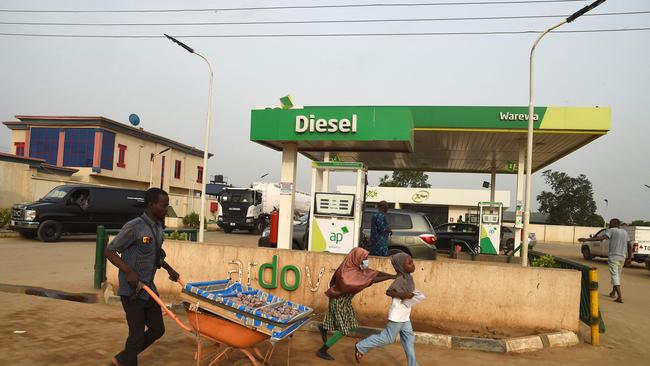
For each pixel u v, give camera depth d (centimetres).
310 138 1016
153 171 3566
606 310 948
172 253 812
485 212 1755
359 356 526
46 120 3050
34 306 740
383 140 988
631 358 620
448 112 1532
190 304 446
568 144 1677
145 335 450
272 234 1227
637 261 2002
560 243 4812
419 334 653
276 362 539
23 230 1786
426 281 703
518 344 635
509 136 1588
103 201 1933
